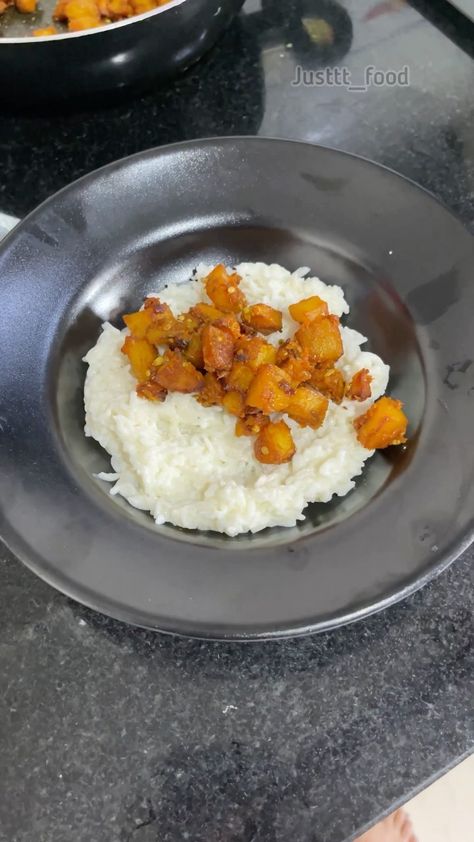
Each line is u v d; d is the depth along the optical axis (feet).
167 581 1.16
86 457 1.36
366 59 1.93
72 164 1.78
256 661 1.24
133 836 1.12
